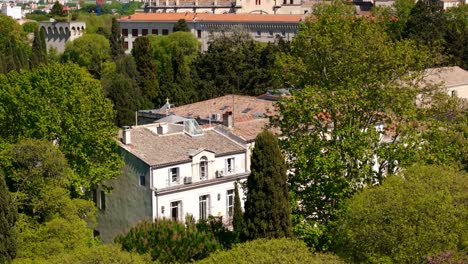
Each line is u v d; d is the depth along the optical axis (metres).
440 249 55.09
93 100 92.38
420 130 75.81
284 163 68.00
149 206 87.00
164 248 63.62
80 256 56.56
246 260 49.53
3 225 67.12
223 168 92.44
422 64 86.19
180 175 88.81
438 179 60.94
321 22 99.81
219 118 112.56
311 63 89.94
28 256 69.00
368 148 71.94
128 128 89.81
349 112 75.69
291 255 49.81
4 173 76.81
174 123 103.75
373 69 81.88
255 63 175.62
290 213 69.00
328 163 70.81
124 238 65.06
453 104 80.69
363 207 57.41
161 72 190.88
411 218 55.94
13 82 92.25
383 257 55.22
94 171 87.31
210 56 174.75
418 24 177.50
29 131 87.31
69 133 88.88
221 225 72.88
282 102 84.62
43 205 74.00
